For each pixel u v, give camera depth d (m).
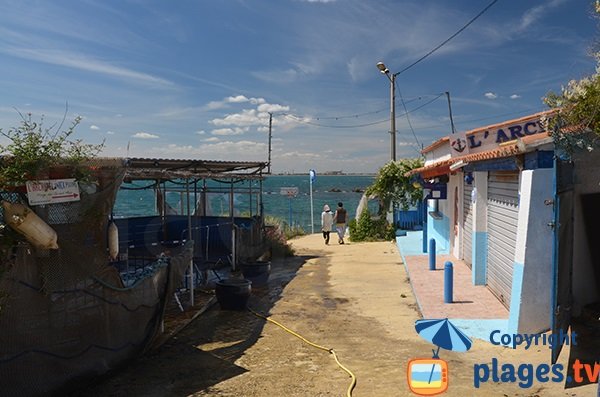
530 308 7.31
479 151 12.23
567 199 6.38
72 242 5.69
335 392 5.88
